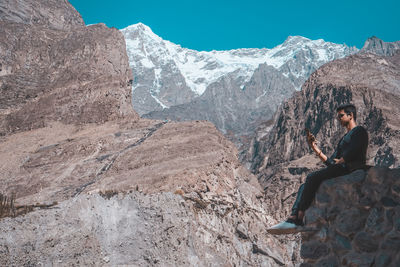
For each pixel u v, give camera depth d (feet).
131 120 334.03
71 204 151.53
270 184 385.09
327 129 416.05
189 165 228.43
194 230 175.32
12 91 370.94
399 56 564.71
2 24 425.69
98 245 139.54
